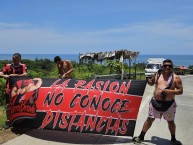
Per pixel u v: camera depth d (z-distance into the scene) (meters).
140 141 4.75
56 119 4.81
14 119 4.96
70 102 4.81
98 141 4.70
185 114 7.70
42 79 5.00
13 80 5.06
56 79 4.98
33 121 4.88
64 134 4.96
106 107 4.73
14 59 5.20
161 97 4.52
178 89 4.48
